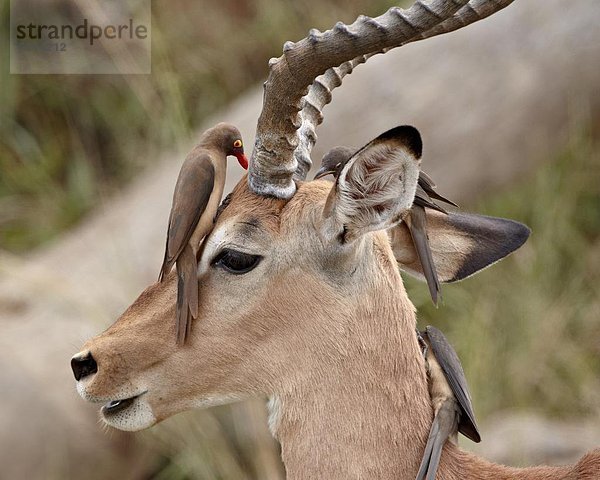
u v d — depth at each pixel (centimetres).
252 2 1496
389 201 544
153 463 1045
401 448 567
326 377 570
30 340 1051
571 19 1212
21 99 1403
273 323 571
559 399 1130
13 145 1375
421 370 582
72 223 1298
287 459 576
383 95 1192
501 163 1222
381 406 568
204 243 575
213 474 1019
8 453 991
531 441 1012
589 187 1312
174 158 1257
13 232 1294
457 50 1211
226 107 1348
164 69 1327
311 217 565
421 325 1178
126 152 1352
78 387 594
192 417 1030
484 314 1148
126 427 591
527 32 1214
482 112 1201
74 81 1404
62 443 1010
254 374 577
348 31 520
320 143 1173
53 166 1370
